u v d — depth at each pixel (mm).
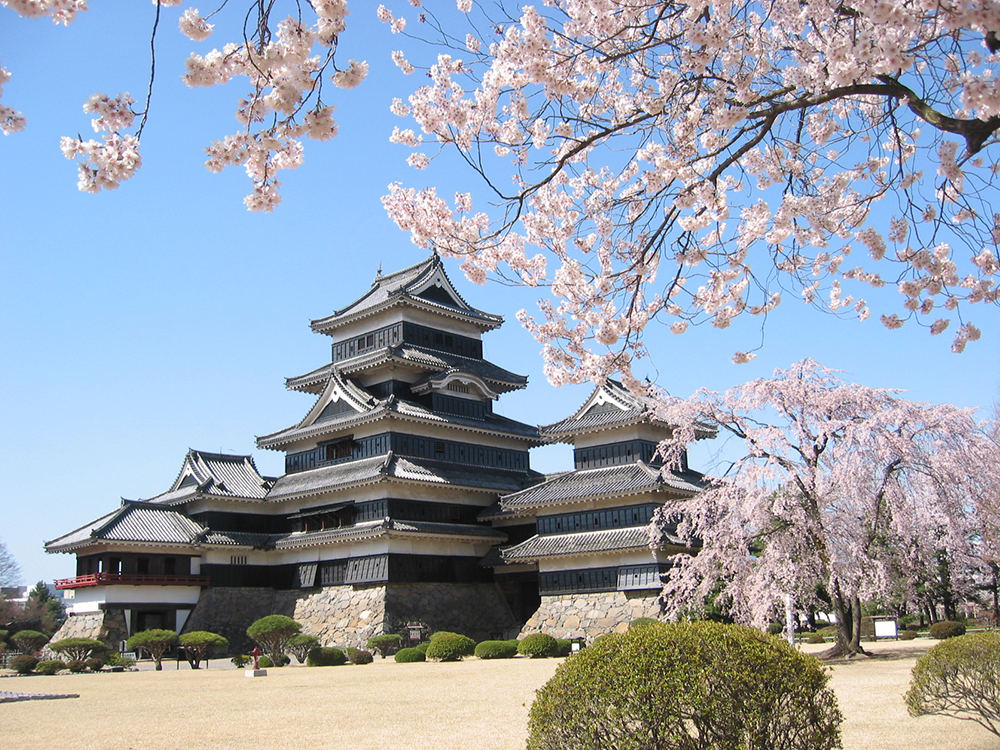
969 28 7895
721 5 9445
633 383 12695
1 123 7383
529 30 10242
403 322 52281
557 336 13328
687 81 9711
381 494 46531
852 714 16812
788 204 11055
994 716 11797
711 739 8195
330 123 8867
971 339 11852
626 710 8266
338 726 17859
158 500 55406
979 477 30000
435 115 11805
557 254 12703
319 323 56188
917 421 30469
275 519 53625
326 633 46250
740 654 8438
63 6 7352
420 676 30141
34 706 23312
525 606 51094
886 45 8102
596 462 46062
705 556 32938
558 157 11164
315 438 53188
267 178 9602
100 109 7980
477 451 53125
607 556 42688
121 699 24938
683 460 47531
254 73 8586
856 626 31938
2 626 82750
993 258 11344
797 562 30734
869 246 11242
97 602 46469
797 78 10023
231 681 31172
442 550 47781
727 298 12758
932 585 35750
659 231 10906
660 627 9070
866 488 29500
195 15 8289
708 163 12336
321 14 8016
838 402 31328
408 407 49312
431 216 12844
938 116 8227
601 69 10805
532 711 8953
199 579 48844
